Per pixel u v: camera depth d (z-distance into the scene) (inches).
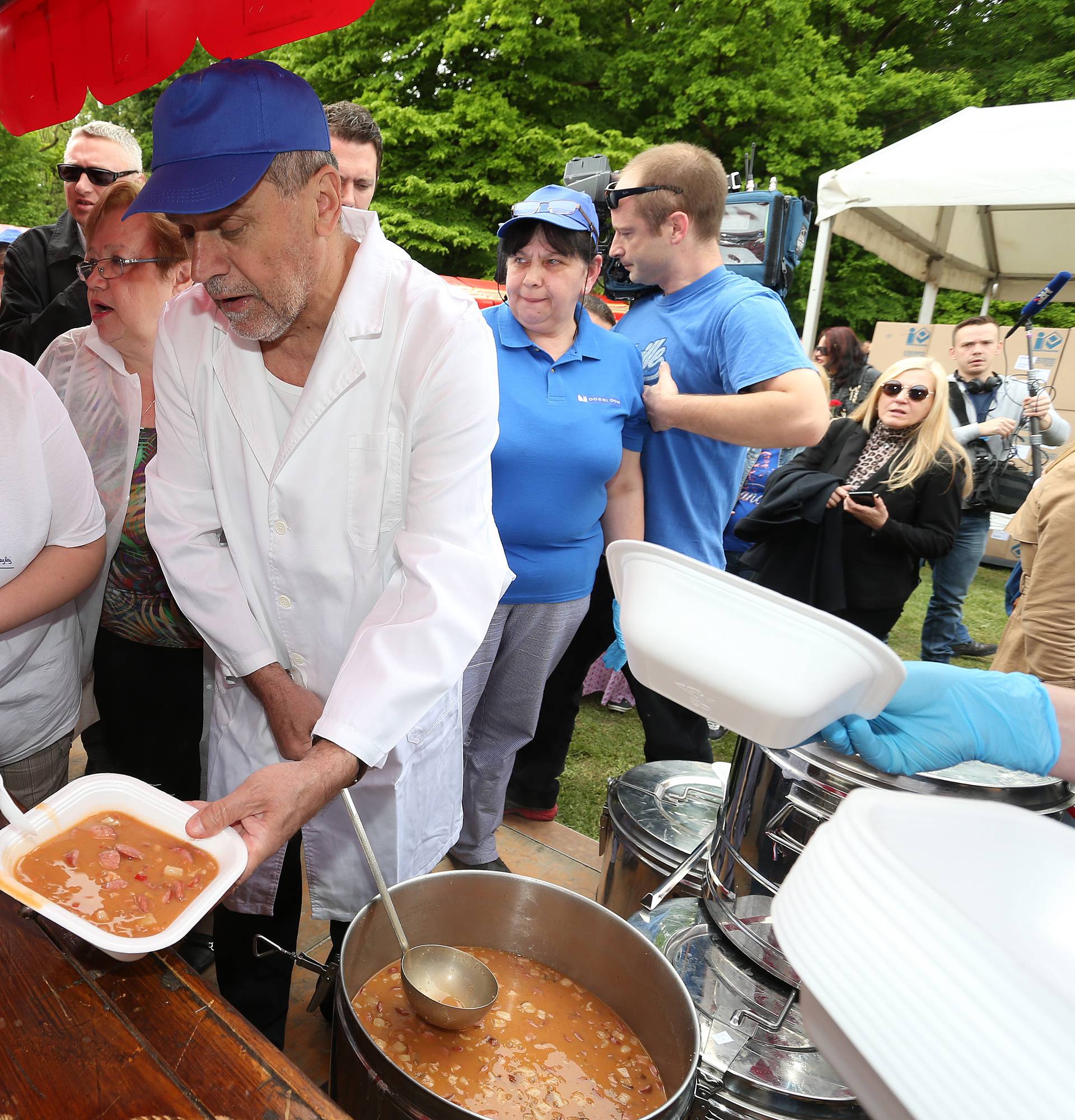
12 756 64.1
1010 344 294.7
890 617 127.0
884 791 26.1
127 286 70.1
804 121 510.0
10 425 54.1
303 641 60.5
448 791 69.6
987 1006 18.8
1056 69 553.9
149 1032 35.1
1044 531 83.0
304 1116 32.3
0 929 39.4
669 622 40.9
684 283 93.8
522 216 77.7
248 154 43.8
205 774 79.7
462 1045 48.2
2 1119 31.4
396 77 520.7
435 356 52.5
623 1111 45.7
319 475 55.5
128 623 76.9
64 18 52.5
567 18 488.1
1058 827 25.7
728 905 55.1
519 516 83.9
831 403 202.1
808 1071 47.7
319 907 65.8
